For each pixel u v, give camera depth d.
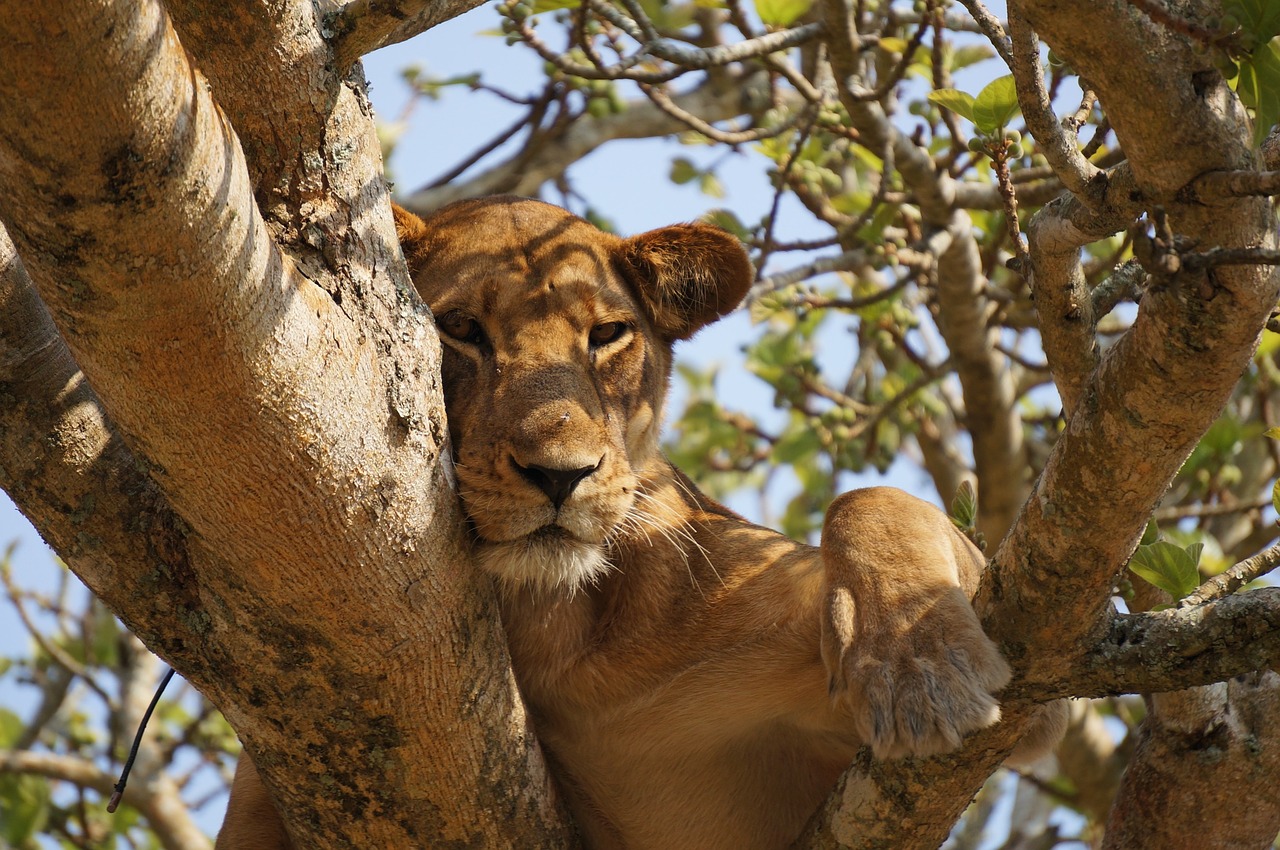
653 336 9.16
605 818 8.00
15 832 12.65
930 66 12.09
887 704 6.23
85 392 5.82
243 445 5.14
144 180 4.48
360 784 6.29
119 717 13.16
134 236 4.57
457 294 8.08
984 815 13.22
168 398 4.99
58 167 4.42
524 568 7.41
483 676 6.25
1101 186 5.29
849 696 6.43
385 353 5.65
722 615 7.79
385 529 5.59
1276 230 4.91
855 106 10.66
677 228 9.07
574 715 7.82
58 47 4.17
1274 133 5.73
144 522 5.79
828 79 13.16
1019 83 5.16
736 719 7.73
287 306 5.07
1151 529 7.14
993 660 6.15
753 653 7.68
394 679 5.95
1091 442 5.47
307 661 5.84
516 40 10.24
